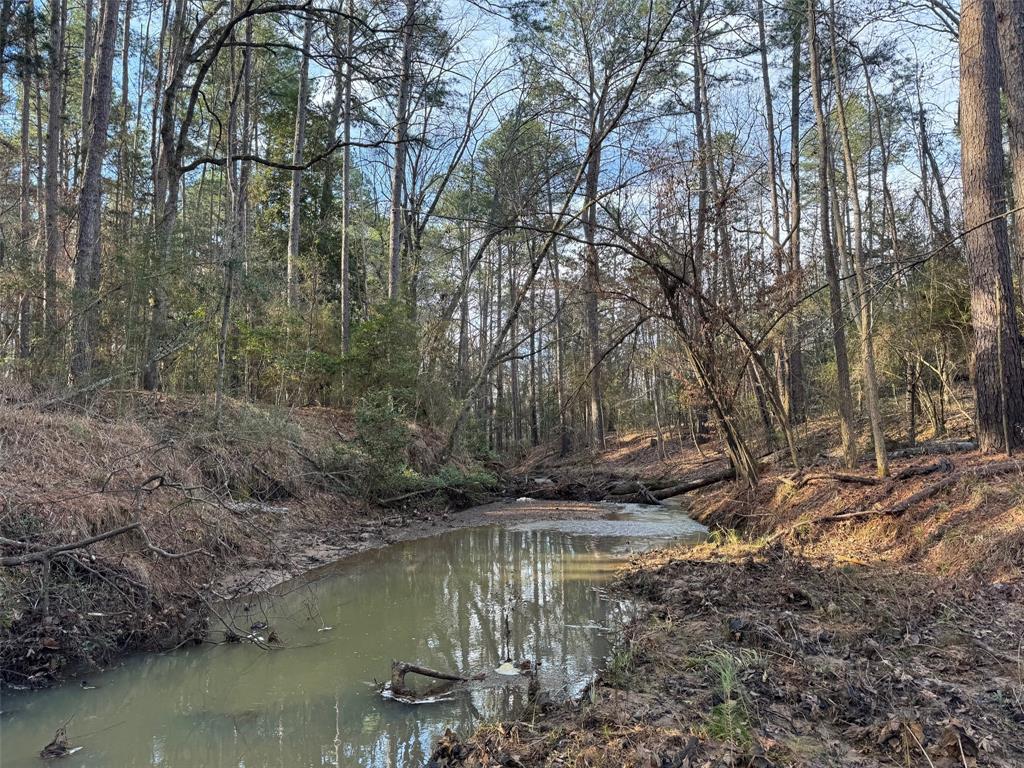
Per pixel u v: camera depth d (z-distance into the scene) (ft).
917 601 17.38
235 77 55.11
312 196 85.51
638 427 104.88
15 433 21.36
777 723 11.63
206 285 34.14
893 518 24.40
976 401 27.50
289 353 44.47
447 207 90.12
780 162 63.72
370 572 27.12
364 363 49.62
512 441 132.67
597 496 51.96
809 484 31.50
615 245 31.01
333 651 17.66
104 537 17.20
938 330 35.60
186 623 18.93
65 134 72.08
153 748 12.46
